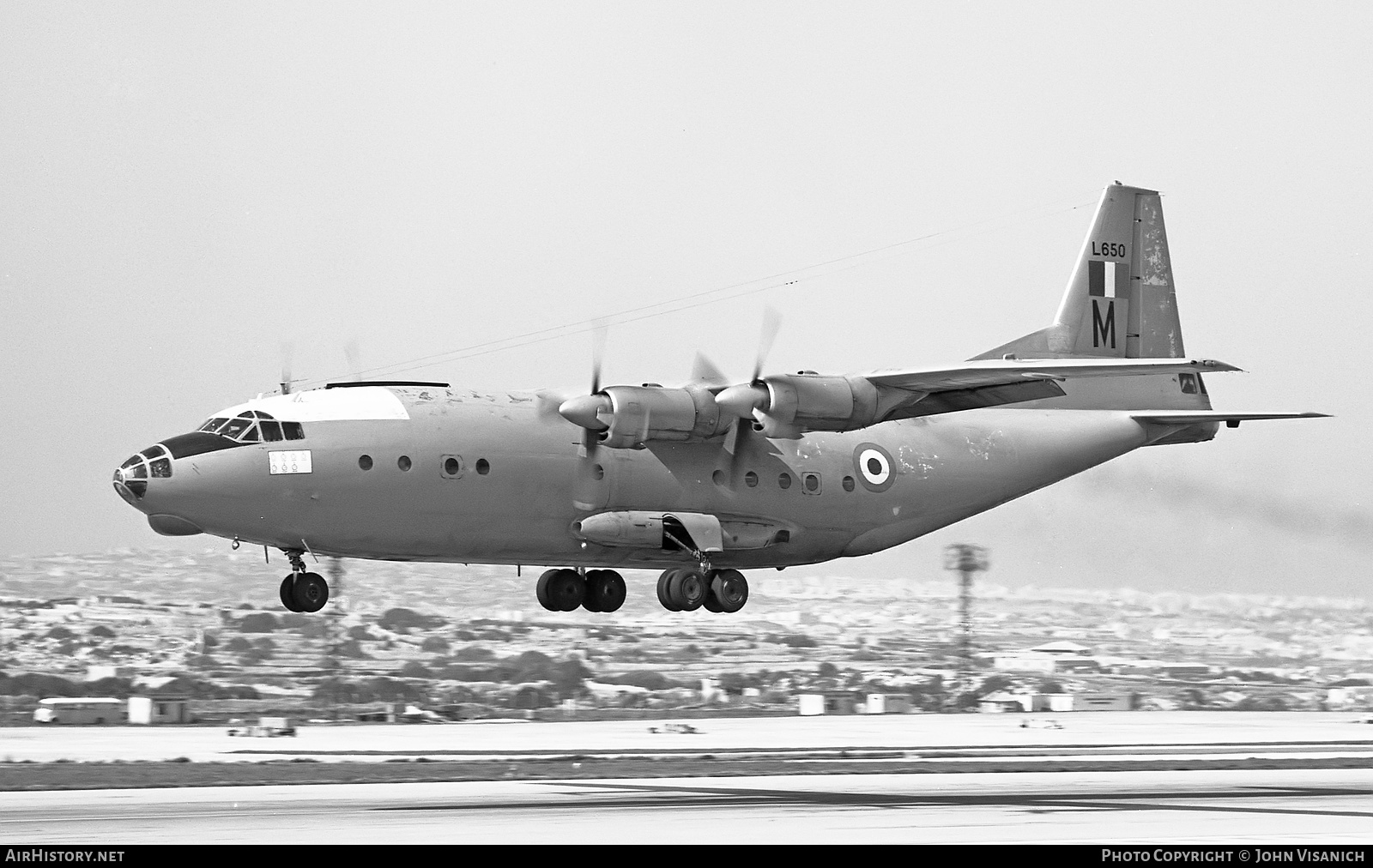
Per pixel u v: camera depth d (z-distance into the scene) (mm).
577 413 132125
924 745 119375
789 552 146750
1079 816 76938
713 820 74125
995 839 69312
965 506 154125
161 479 124250
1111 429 159750
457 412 131625
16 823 71688
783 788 88625
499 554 135750
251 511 125750
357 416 128500
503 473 131625
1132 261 164875
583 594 149125
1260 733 135625
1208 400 166750
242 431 126688
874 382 136750
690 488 138750
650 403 132625
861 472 147500
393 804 79562
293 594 134250
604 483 135250
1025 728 140625
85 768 96750
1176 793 87938
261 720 139625
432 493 129250
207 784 88688
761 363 135875
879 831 71125
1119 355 163375
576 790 86812
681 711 160875
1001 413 157250
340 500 127000
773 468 142875
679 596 144250
